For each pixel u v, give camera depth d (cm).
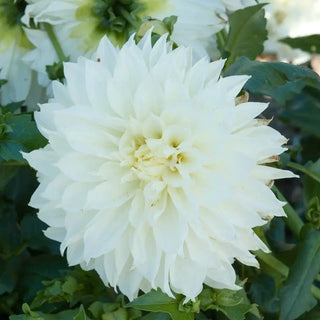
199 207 52
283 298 61
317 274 63
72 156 52
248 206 52
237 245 53
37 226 71
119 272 52
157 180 53
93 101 52
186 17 66
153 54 54
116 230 52
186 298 54
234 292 58
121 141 52
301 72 66
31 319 56
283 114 92
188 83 53
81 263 55
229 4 69
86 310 59
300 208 94
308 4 92
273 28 91
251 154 52
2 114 60
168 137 52
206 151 52
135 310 57
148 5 65
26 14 63
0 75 67
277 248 70
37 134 59
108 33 65
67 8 63
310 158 91
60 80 64
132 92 53
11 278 69
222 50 72
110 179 52
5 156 58
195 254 52
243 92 65
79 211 53
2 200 74
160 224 52
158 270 53
